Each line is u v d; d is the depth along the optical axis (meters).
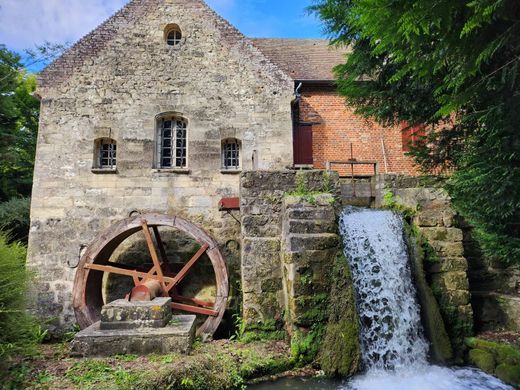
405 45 3.34
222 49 9.62
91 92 9.09
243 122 9.27
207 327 7.04
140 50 9.43
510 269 6.56
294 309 5.19
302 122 10.55
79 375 4.34
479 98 3.57
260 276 6.21
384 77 5.29
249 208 6.41
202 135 9.13
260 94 9.44
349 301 5.19
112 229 7.65
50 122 8.88
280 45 13.65
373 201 7.56
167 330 5.46
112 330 5.52
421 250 6.10
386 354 5.38
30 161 13.96
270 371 4.91
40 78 9.05
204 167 9.00
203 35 9.67
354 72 5.62
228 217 8.81
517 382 4.55
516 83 3.23
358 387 4.58
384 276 6.03
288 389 4.53
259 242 6.31
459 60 3.07
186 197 8.84
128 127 9.02
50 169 8.66
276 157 9.16
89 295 7.67
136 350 5.25
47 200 8.53
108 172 8.76
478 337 5.75
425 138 5.32
